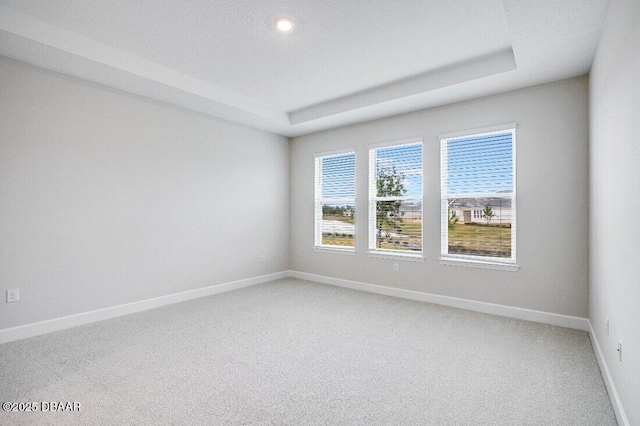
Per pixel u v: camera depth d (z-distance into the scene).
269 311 3.67
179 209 4.07
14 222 2.83
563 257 3.20
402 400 1.95
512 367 2.36
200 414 1.79
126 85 3.38
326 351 2.62
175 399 1.93
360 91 3.96
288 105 4.50
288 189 5.66
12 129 2.81
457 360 2.47
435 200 4.02
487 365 2.39
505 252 3.56
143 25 2.55
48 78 3.00
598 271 2.50
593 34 2.36
